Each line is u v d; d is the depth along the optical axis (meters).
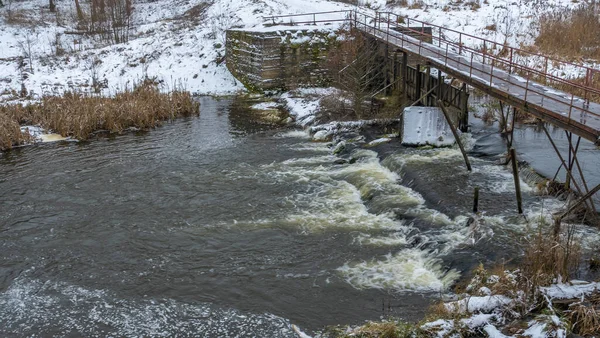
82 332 12.21
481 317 10.81
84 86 37.00
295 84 35.06
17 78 38.06
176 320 12.49
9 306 13.32
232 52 38.12
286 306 12.83
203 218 17.77
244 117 30.80
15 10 52.03
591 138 13.83
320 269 14.40
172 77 38.53
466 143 22.81
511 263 13.25
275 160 23.27
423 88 26.83
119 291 13.81
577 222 15.21
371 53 30.25
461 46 23.67
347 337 10.83
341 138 25.16
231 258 15.18
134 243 16.28
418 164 20.59
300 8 43.69
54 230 17.31
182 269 14.73
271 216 17.72
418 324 11.02
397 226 16.62
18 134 26.42
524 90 18.08
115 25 47.47
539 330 10.16
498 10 40.84
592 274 12.45
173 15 50.03
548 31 35.56
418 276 13.80
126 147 25.78
